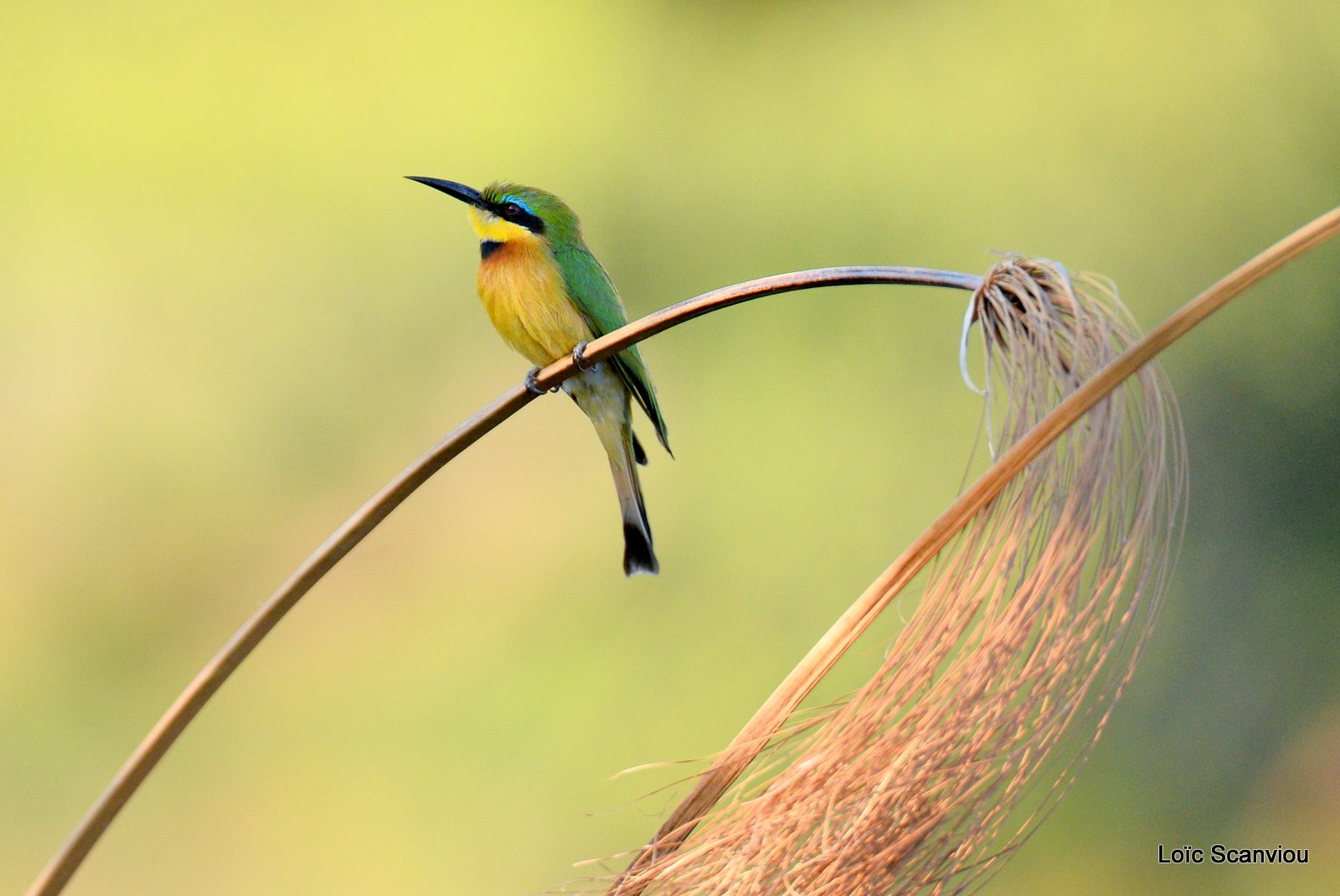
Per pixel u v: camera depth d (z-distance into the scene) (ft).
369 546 41.68
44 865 35.22
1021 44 39.93
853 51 40.91
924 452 37.32
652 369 40.04
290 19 42.29
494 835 34.58
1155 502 10.56
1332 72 37.55
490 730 37.01
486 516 41.88
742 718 35.47
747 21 41.47
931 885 10.32
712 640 36.86
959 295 38.40
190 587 41.27
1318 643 35.04
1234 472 36.73
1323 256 37.04
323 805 35.73
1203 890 32.68
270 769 37.22
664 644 37.50
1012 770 10.37
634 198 41.63
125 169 41.83
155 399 42.19
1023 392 11.03
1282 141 38.11
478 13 42.45
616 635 38.27
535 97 42.19
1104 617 10.42
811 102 40.96
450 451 13.14
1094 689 32.60
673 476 38.99
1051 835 32.55
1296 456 36.37
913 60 40.47
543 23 42.32
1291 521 36.11
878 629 34.12
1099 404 10.50
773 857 10.49
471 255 42.65
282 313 42.80
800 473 37.50
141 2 41.63
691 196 41.14
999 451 10.93
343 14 42.37
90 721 38.93
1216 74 38.78
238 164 42.32
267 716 38.65
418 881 33.73
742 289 12.89
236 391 42.55
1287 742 33.83
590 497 41.42
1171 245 38.68
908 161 39.99
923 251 39.45
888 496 37.09
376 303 42.88
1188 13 39.14
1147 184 38.96
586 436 42.24
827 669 10.69
